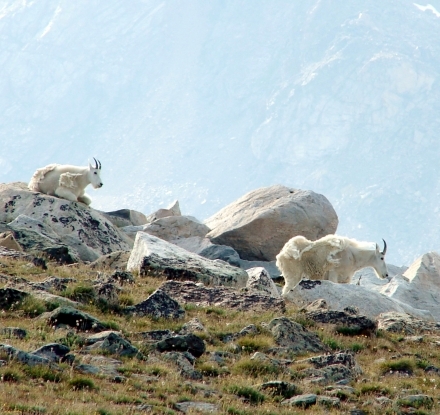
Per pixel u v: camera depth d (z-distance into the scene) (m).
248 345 53.81
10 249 77.25
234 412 41.84
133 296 62.56
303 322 61.28
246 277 77.81
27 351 44.06
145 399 41.62
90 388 41.53
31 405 37.25
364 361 55.94
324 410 44.19
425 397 48.00
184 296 65.62
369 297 75.81
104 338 48.25
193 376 46.78
